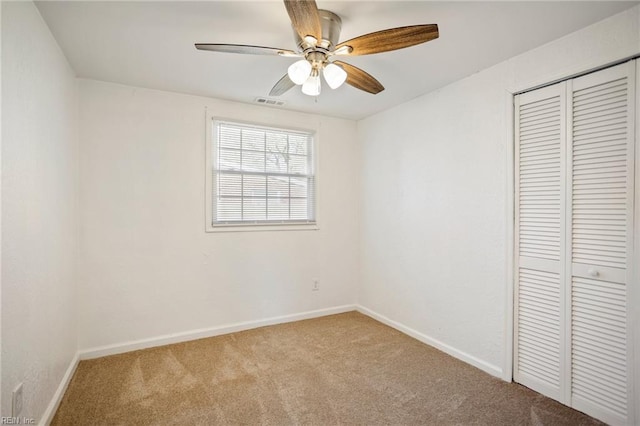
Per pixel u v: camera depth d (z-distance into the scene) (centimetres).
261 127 326
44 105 175
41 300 168
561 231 195
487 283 235
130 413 185
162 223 280
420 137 293
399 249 319
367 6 162
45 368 173
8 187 132
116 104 263
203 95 293
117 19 174
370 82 204
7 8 132
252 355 260
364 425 176
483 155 237
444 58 218
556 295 198
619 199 171
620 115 170
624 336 169
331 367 241
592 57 178
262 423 178
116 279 263
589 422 177
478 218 241
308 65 160
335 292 369
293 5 133
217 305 304
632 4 160
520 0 156
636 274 165
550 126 200
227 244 308
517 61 214
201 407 191
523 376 215
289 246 340
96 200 256
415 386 215
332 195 366
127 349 266
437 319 276
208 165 298
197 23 179
